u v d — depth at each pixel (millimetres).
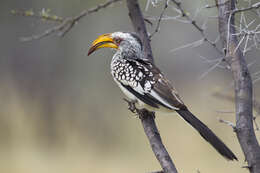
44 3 17422
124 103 19766
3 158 14602
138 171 13984
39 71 19094
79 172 13766
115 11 17453
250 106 4020
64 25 6406
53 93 19062
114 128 18188
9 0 17703
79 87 19438
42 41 18953
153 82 5824
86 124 18594
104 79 19703
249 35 4160
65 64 19281
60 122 18391
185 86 21812
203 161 14008
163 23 19016
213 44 4668
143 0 13133
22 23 18391
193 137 16406
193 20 4793
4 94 18828
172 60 21266
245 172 12969
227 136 15062
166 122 18359
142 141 16969
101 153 15828
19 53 18969
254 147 3883
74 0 17062
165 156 4750
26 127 17547
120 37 6594
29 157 14859
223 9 4312
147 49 6230
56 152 15852
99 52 19594
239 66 4125
